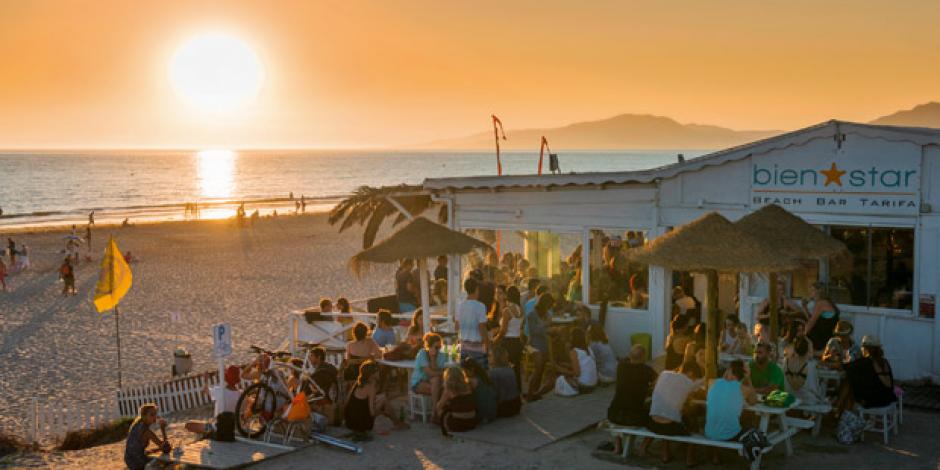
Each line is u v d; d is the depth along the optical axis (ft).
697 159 43.01
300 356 49.70
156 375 60.75
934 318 38.09
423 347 39.55
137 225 199.41
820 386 34.58
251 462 31.78
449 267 51.26
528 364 42.80
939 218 37.47
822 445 31.89
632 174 44.55
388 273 115.85
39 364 64.59
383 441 33.94
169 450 33.60
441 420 34.40
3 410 52.01
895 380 39.42
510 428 34.60
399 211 57.88
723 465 29.89
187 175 652.48
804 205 40.81
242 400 34.86
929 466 29.43
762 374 32.22
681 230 30.94
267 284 105.70
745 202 42.37
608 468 29.99
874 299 39.96
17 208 309.63
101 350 69.10
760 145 41.55
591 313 46.42
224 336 36.24
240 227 194.59
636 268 44.93
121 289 55.67
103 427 45.98
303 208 249.34
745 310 43.83
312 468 31.09
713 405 29.04
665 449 30.37
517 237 49.29
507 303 39.47
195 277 112.37
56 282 111.24
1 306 91.97
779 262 29.04
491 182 49.32
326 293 98.37
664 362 42.63
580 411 36.78
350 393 34.65
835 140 39.70
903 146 38.11
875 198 39.01
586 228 46.57
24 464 38.22
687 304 43.01
